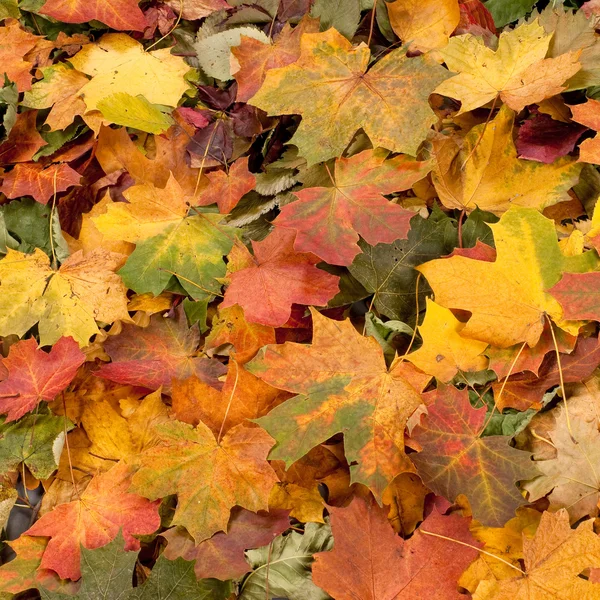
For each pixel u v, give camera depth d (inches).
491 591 50.2
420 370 51.2
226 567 50.0
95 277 53.1
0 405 51.4
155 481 50.2
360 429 50.4
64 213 54.6
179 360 52.8
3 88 54.5
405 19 54.6
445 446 50.1
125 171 55.1
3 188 54.4
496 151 53.6
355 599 49.2
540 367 51.6
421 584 49.4
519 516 51.2
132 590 49.2
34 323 52.7
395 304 52.7
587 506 50.9
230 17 55.7
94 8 55.1
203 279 53.1
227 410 51.2
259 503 50.2
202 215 53.5
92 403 52.7
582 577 50.6
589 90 54.2
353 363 50.8
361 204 52.1
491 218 52.8
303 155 52.6
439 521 49.9
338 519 49.7
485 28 55.9
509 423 51.6
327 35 52.6
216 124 55.1
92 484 51.1
